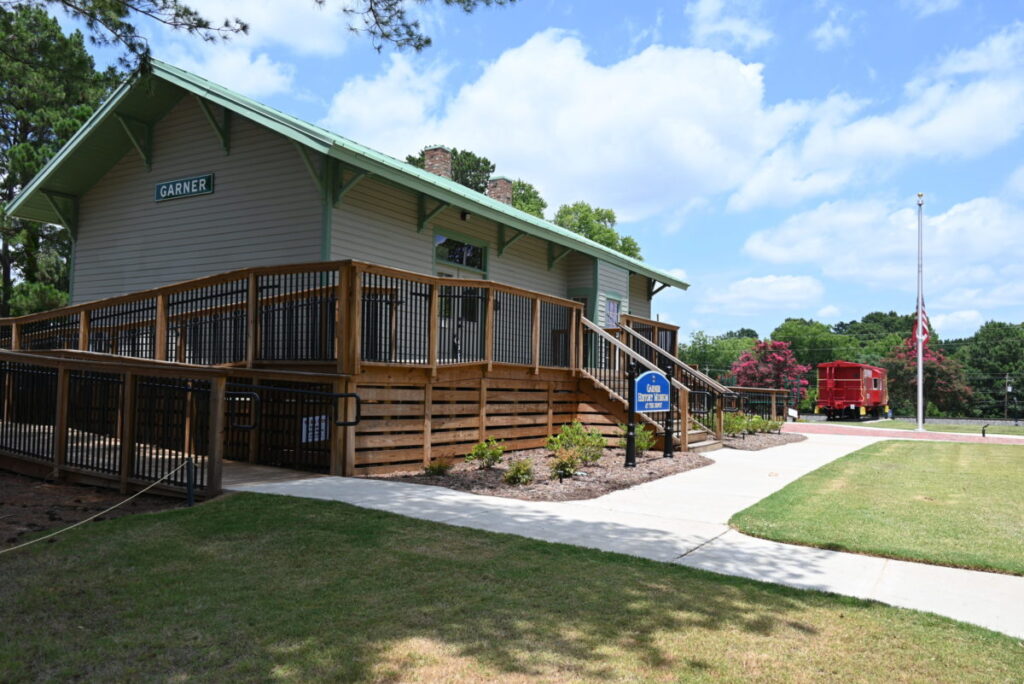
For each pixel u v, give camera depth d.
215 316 10.30
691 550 5.54
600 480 8.88
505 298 11.29
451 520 6.18
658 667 3.29
